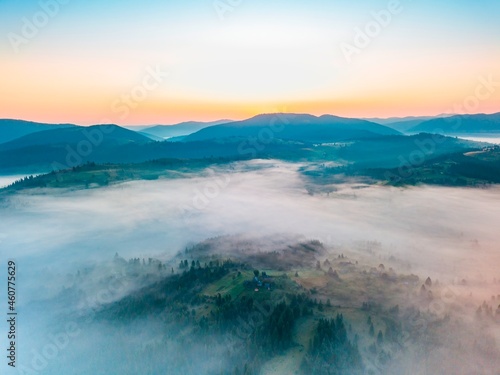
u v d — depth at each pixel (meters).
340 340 155.12
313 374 140.00
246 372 144.88
